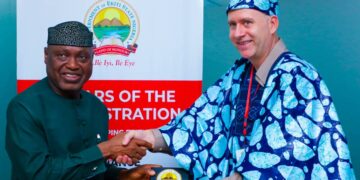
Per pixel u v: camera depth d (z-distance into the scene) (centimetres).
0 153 351
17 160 231
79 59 235
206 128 271
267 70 245
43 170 229
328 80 345
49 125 234
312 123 228
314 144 227
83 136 244
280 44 247
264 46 242
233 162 253
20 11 313
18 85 316
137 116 323
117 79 321
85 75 238
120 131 323
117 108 322
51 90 240
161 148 274
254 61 249
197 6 315
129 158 258
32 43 314
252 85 253
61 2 314
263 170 226
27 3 313
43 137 235
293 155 224
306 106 229
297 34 344
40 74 316
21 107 232
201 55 317
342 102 346
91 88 321
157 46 318
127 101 322
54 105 237
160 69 319
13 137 230
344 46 342
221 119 265
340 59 343
